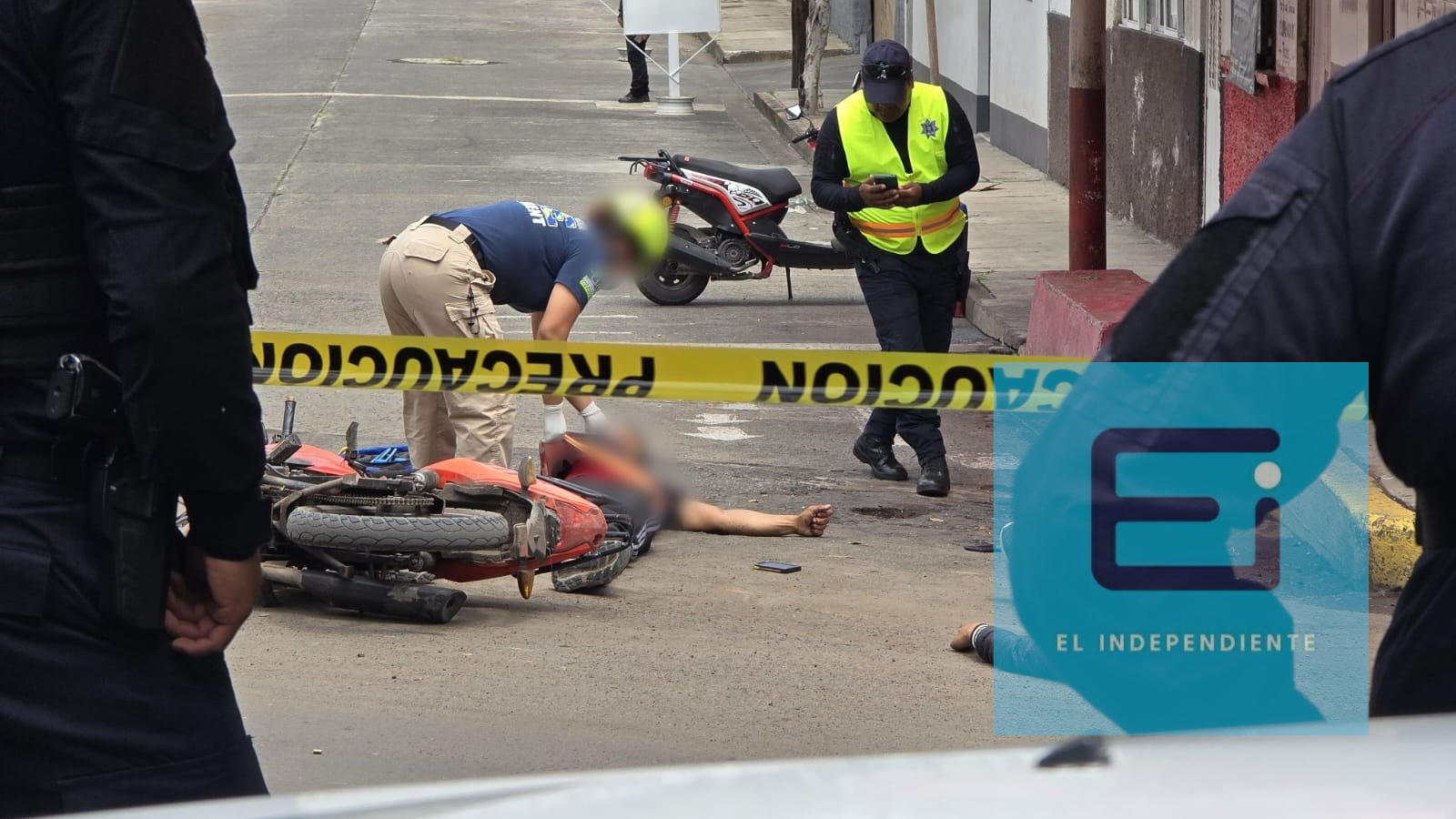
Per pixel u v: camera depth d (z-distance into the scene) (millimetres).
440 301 23359
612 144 72500
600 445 25500
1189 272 6160
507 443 24375
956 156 29016
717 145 73375
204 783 9055
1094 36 37000
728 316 44531
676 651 19578
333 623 20328
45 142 8195
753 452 32062
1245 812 4254
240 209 8859
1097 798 4379
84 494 8508
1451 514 6410
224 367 8359
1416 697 6504
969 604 22094
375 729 16531
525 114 80812
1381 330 6207
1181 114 48750
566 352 19609
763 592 22672
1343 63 35188
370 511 20375
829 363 19359
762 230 45031
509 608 21406
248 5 130125
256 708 17047
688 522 25734
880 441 30359
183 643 8984
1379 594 22016
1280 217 6145
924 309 29828
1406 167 6102
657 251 24109
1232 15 43438
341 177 63312
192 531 8789
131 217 8078
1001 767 4680
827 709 17531
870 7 100375
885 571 23969
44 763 8562
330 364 20391
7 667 8438
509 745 16172
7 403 8391
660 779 4844
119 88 8016
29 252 8289
